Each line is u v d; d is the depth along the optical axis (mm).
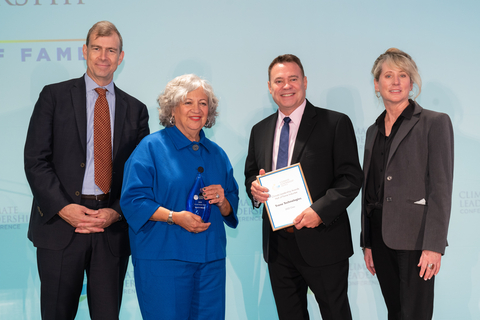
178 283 1569
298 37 2520
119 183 1895
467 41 2561
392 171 1876
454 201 2520
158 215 1547
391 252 1920
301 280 1988
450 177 1774
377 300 2521
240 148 2506
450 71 2547
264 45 2514
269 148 2000
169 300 1553
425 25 2559
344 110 2527
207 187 1607
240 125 2506
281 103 1955
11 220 2396
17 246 2395
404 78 1925
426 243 1741
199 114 1639
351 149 1862
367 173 2023
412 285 1803
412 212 1815
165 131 1715
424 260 1758
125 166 1694
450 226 2516
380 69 1995
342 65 2527
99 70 1900
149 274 1574
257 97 2506
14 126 2412
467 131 2531
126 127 1955
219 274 1676
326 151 1872
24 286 2391
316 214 1767
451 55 2553
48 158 1835
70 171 1809
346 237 1882
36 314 2391
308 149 1884
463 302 2504
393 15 2551
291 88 1933
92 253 1829
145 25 2473
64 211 1725
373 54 2535
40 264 1813
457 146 2535
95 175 1825
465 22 2566
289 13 2521
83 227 1723
